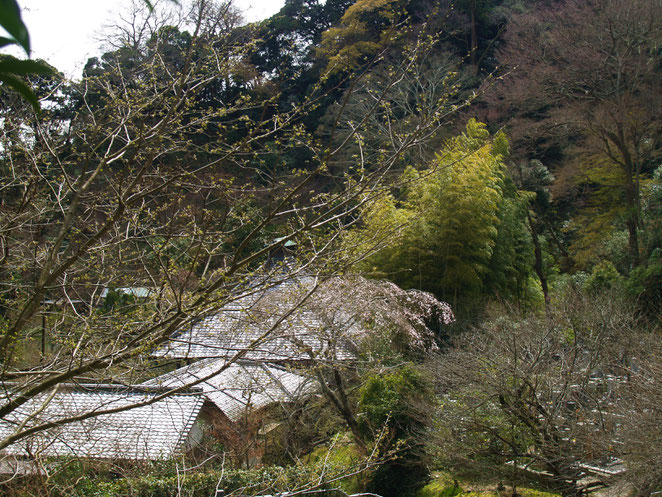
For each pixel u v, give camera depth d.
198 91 4.77
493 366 8.75
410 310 13.81
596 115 19.41
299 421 11.25
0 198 5.31
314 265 4.28
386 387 10.59
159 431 9.62
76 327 4.60
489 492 9.22
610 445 7.42
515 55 20.58
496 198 15.64
